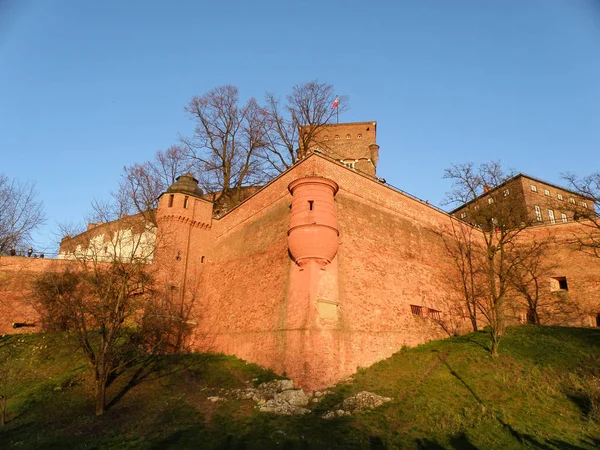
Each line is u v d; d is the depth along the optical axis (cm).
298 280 1859
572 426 1299
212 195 3675
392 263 2248
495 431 1264
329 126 4403
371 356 1891
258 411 1413
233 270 2497
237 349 2139
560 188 4288
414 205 2627
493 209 2573
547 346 1928
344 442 1178
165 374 1875
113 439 1224
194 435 1240
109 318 1767
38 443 1213
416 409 1423
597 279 2680
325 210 1912
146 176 3406
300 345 1694
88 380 1802
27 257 2709
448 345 2127
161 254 2611
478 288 2720
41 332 2511
